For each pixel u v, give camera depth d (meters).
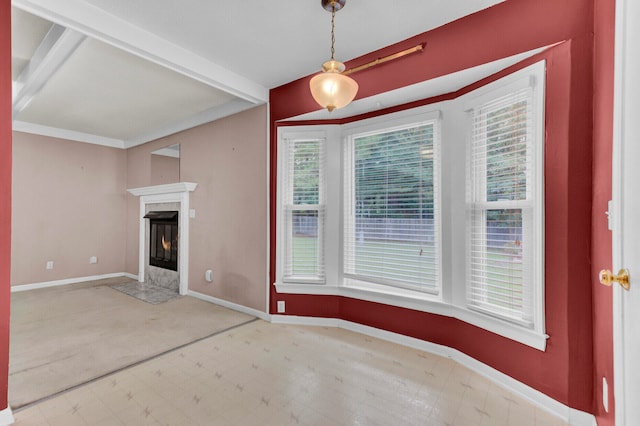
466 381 2.13
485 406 1.86
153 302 3.97
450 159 2.46
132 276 5.51
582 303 1.68
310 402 1.89
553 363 1.78
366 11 2.07
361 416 1.76
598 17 1.54
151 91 3.37
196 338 2.84
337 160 3.11
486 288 2.22
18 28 2.51
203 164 4.12
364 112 2.95
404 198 2.74
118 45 2.22
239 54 2.64
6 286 1.67
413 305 2.65
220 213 3.88
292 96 3.15
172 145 4.68
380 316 2.85
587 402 1.67
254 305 3.47
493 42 2.01
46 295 4.29
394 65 2.46
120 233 5.63
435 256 2.56
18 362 2.37
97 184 5.36
